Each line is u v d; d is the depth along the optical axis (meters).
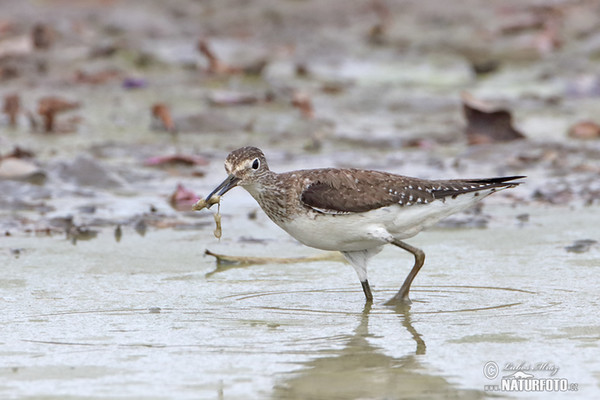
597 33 27.12
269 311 9.67
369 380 7.64
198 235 13.10
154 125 19.66
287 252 12.21
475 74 25.16
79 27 26.78
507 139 19.17
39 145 18.19
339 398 7.26
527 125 20.42
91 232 13.14
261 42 27.86
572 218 13.66
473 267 11.29
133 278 10.94
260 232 13.27
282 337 8.78
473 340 8.62
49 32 24.86
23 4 29.52
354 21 29.97
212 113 19.92
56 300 10.01
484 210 14.35
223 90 22.20
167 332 8.94
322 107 21.59
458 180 10.67
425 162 17.42
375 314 9.55
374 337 8.76
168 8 30.61
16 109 19.44
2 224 13.39
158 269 11.36
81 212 14.20
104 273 11.14
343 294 10.38
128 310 9.67
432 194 10.37
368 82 24.27
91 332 8.93
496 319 9.27
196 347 8.50
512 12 29.25
